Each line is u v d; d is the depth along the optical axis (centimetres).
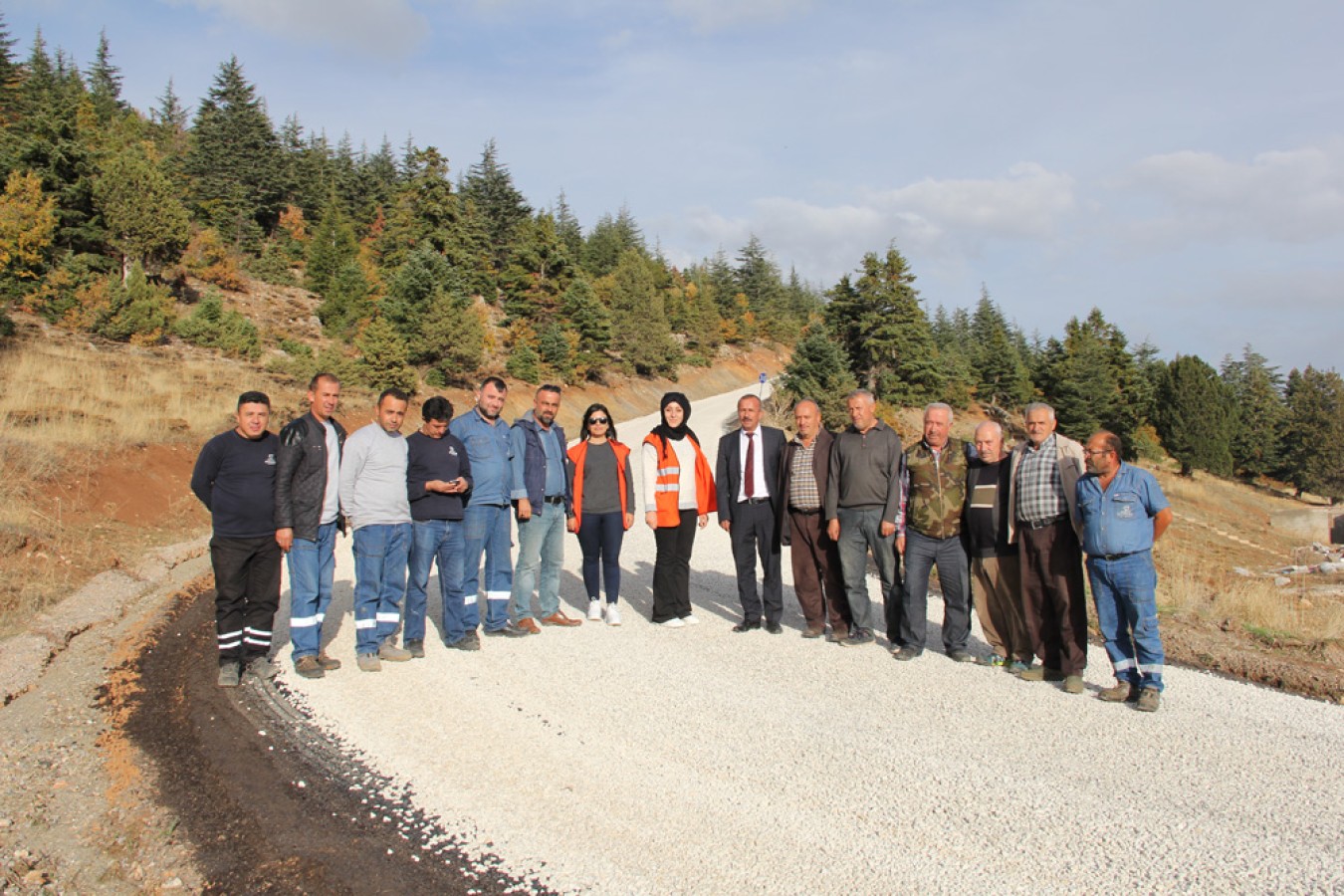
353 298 3641
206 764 445
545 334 4203
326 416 617
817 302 10819
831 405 3634
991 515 623
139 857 354
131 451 1305
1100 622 565
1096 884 332
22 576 800
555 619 751
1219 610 837
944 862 348
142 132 5756
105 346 2094
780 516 726
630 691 564
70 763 449
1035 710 536
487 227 6297
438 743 473
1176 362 5275
